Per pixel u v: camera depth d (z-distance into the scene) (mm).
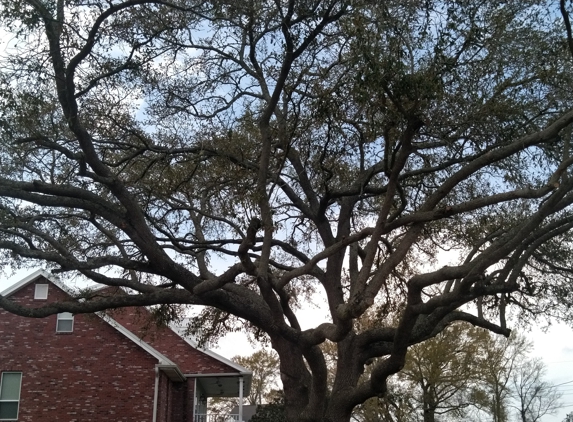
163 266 12930
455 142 12656
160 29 13125
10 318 24375
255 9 12055
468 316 13570
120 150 15133
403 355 11898
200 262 15141
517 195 10312
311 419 13078
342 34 11891
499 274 11898
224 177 14508
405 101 10477
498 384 43656
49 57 11836
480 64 11883
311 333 12336
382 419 37812
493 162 12008
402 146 10445
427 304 10992
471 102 11844
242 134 14570
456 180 11234
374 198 16594
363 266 10266
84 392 23672
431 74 10484
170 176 14852
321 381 12891
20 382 23766
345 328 10555
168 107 15312
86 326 24422
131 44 12938
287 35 11938
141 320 25844
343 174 14094
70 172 13883
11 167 12961
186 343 26812
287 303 14125
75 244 15336
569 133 11266
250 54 13789
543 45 12102
